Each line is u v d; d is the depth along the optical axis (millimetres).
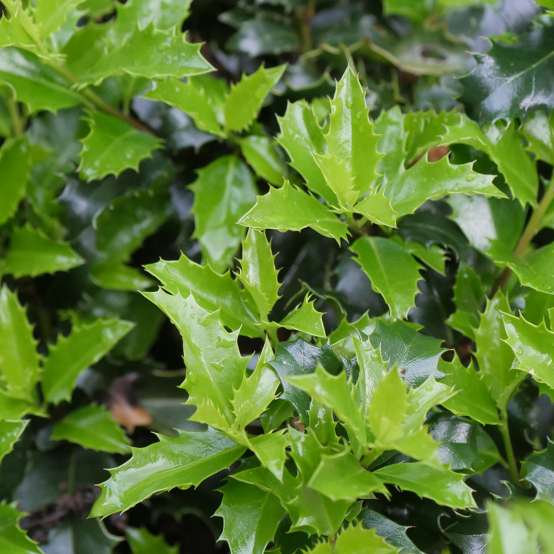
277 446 763
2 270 902
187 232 893
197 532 910
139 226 912
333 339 802
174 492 882
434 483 760
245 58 947
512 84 831
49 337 926
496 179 843
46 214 913
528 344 787
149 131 897
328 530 761
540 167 861
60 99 874
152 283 919
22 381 875
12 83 863
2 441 843
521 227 842
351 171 802
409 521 812
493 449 816
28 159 904
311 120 830
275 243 878
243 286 814
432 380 768
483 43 922
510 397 812
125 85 888
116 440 878
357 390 772
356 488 747
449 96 909
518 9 896
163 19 870
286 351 790
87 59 878
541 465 793
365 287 843
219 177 875
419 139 850
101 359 906
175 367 938
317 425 778
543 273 821
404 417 756
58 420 894
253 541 775
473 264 854
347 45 937
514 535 733
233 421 780
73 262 899
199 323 783
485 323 813
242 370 784
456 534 800
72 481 882
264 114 908
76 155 915
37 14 844
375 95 896
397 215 811
